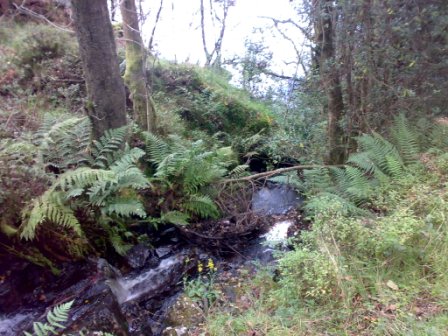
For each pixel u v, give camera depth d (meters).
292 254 3.67
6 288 3.89
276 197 6.56
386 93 5.53
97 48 4.91
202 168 5.75
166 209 5.50
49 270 4.18
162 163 5.37
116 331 3.61
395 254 3.43
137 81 6.48
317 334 2.98
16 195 3.99
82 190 4.11
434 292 3.05
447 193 3.96
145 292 4.52
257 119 9.05
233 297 4.08
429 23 5.00
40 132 4.83
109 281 4.22
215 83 9.73
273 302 3.58
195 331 3.60
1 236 4.07
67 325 3.48
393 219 3.69
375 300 3.12
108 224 4.75
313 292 3.23
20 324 3.58
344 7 5.19
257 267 4.62
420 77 5.36
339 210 3.99
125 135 5.36
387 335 2.76
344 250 3.58
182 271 4.86
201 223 5.73
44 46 7.49
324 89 6.15
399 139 5.18
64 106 6.55
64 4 8.93
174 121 7.48
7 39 7.43
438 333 2.62
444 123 5.29
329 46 5.80
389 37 5.13
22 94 6.27
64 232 4.34
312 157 6.81
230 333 3.32
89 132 4.91
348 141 6.08
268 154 7.84
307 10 5.71
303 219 5.43
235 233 5.64
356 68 5.62
